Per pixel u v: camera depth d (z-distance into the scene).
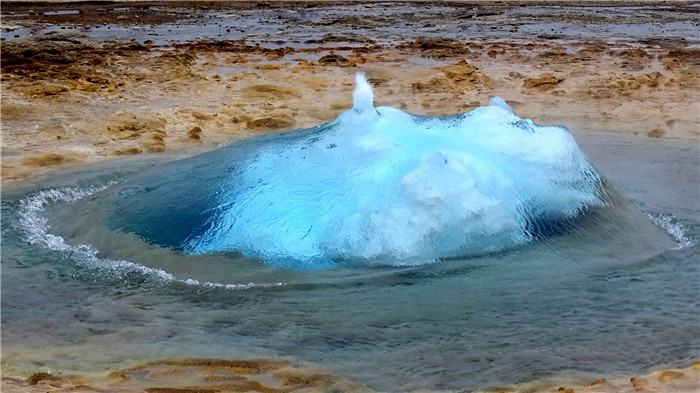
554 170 5.71
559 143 5.87
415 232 5.11
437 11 22.80
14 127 9.30
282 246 5.13
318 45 15.80
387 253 5.07
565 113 10.27
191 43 15.60
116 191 6.15
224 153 6.34
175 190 5.84
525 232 5.33
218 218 5.39
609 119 9.92
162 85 11.62
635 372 4.11
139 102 10.62
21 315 4.73
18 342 4.44
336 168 5.51
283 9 22.80
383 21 20.25
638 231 5.70
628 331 4.50
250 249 5.16
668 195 6.75
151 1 23.70
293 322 4.61
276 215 5.28
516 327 4.54
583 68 13.28
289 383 3.99
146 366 4.16
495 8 23.69
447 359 4.23
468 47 15.53
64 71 12.27
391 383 4.00
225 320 4.64
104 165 7.86
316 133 6.17
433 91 11.51
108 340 4.45
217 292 4.91
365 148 5.55
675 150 8.38
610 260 5.26
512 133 5.81
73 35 16.42
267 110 10.20
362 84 6.11
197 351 4.31
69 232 5.87
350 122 5.91
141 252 5.34
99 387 3.92
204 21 19.91
